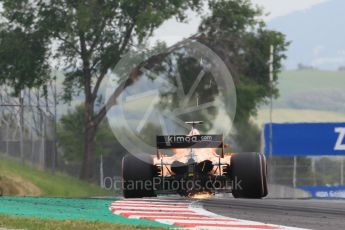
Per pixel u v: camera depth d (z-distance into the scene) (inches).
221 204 1758.1
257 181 1724.9
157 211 1578.5
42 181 3890.3
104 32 5698.8
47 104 4404.5
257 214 1540.4
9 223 1304.1
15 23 5738.2
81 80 5866.1
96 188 4522.6
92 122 5812.0
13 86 5713.6
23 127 4261.8
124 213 1534.2
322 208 1695.4
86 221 1333.7
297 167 5349.4
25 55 5659.5
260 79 6343.5
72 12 5664.4
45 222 1316.4
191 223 1362.0
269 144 5280.5
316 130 5255.9
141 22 5442.9
